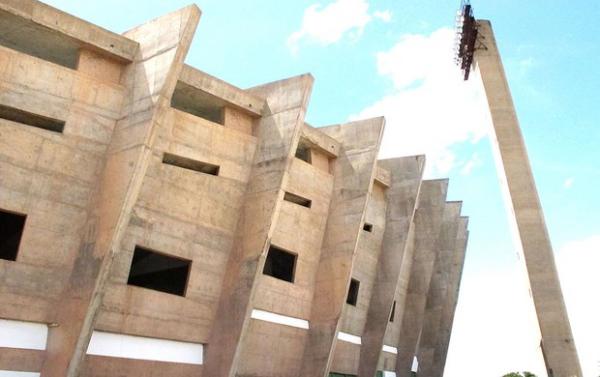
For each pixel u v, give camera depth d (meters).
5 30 17.39
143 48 18.31
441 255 37.75
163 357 18.28
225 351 18.89
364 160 25.50
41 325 15.80
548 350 21.19
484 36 27.94
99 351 16.67
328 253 24.80
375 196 30.33
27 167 15.98
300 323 23.73
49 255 16.06
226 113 21.50
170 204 18.95
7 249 15.48
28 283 15.54
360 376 28.11
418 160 30.53
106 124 17.75
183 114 19.77
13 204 15.59
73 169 16.88
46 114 16.62
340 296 23.61
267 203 20.25
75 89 17.31
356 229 24.36
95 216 16.55
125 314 17.38
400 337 33.75
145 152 16.31
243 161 21.42
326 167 26.45
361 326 28.64
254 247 19.83
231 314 19.36
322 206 25.45
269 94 22.41
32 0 16.56
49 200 16.28
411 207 29.81
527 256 22.77
